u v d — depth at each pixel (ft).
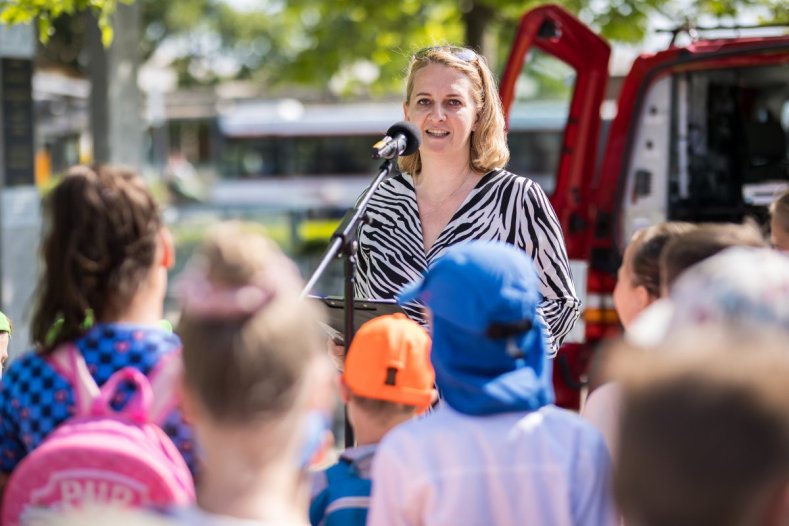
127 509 5.74
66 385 6.90
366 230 11.46
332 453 17.04
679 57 17.42
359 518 7.80
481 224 10.98
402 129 10.64
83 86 49.47
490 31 37.99
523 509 6.63
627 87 17.87
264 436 5.69
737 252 5.41
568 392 17.22
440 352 7.06
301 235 52.49
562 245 10.98
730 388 4.23
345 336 9.98
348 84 50.98
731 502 4.19
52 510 6.31
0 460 7.22
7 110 23.81
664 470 4.27
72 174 7.18
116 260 7.02
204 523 5.54
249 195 84.02
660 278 8.63
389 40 40.32
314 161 84.23
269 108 85.92
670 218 17.83
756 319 4.83
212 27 125.49
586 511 6.67
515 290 6.95
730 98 17.97
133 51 28.81
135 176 7.30
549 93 92.89
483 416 6.84
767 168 17.92
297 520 5.94
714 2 25.49
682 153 17.81
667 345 4.59
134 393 6.86
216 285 5.83
